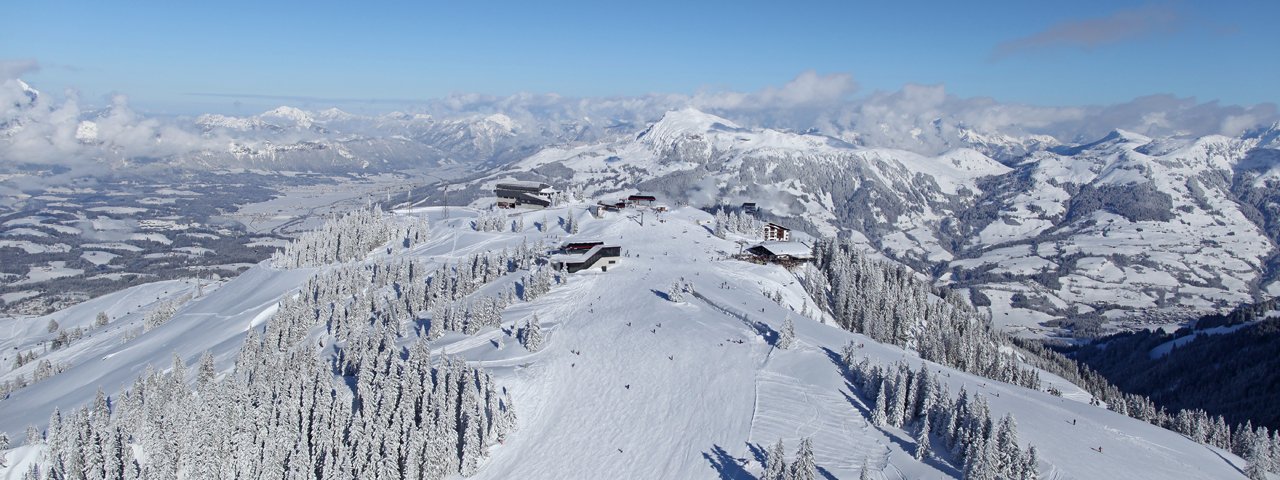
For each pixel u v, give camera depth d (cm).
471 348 13475
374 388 11450
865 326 16838
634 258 19375
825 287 19900
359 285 19338
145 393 12700
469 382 11044
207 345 17825
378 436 10556
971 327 19325
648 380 11706
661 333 13200
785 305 16538
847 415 10231
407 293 17050
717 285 16975
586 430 10769
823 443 9588
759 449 9538
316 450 10850
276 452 10762
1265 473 9831
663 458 9900
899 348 15638
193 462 10944
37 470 11044
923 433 9188
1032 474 8238
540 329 14000
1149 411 14938
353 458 10606
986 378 14200
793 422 10069
